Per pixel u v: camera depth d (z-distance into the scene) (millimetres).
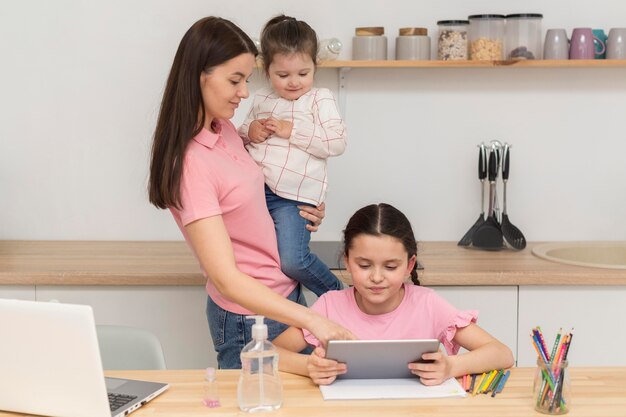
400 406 1590
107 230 3164
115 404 1578
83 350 1460
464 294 2574
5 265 2650
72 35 3068
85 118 3109
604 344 2607
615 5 3086
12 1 3051
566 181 3160
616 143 3145
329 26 3072
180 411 1575
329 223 3152
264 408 1565
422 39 2930
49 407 1531
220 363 2141
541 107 3123
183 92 1860
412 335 1975
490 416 1541
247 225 1998
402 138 3123
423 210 3160
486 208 3156
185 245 3066
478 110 3117
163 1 3059
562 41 2943
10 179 3135
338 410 1571
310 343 1895
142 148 3123
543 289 2584
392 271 1862
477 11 3078
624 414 1552
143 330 2066
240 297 1777
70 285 2570
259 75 3029
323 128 2293
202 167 1865
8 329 1492
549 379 1553
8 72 3084
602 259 3062
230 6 3062
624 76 3111
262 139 2299
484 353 1780
